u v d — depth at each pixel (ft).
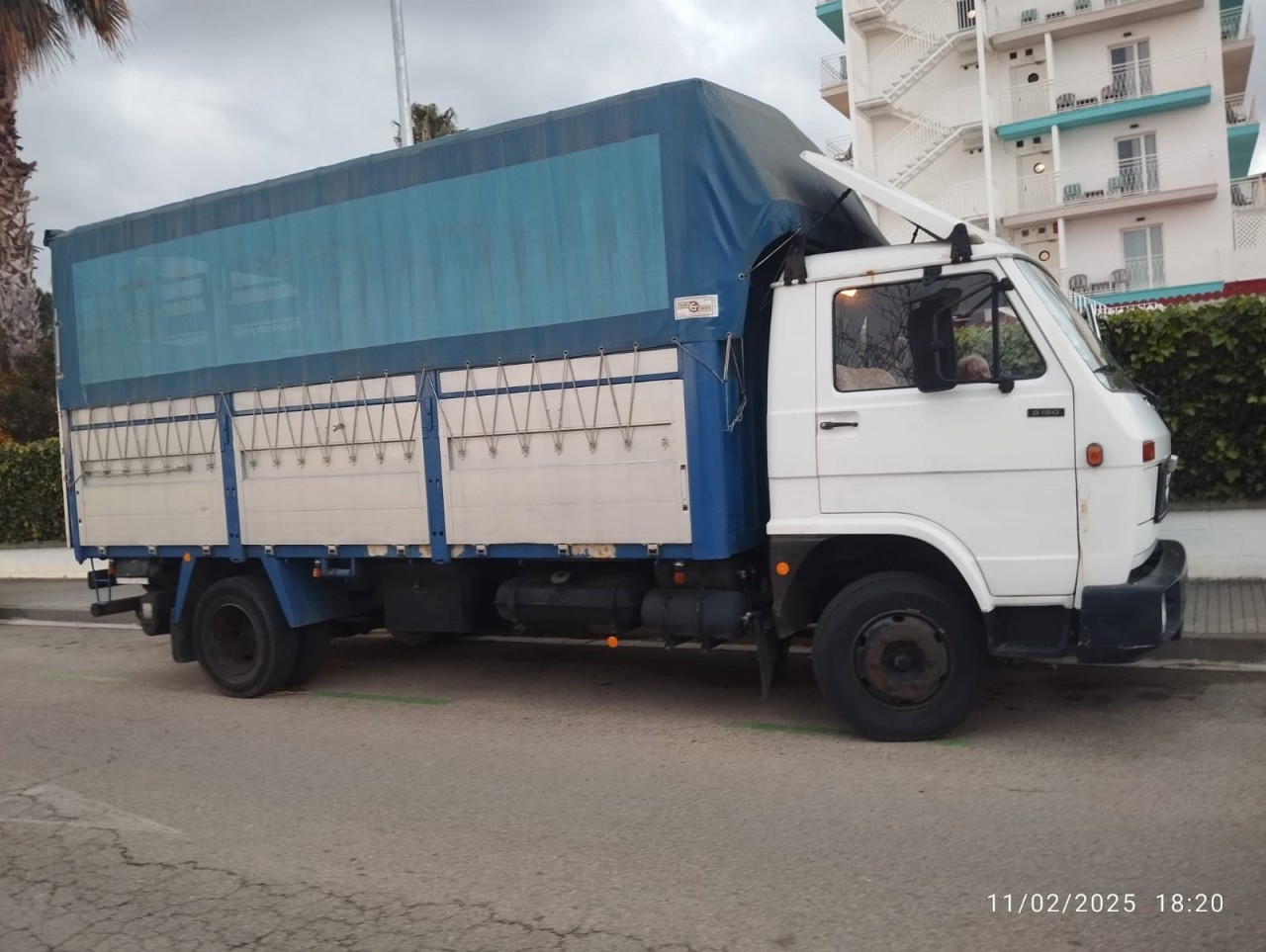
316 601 26.78
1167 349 30.91
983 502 18.84
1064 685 23.32
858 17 114.42
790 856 15.25
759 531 21.54
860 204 25.57
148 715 26.20
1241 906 12.94
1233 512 31.07
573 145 21.52
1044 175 110.11
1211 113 103.65
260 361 25.88
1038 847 14.98
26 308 64.95
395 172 23.70
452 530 23.35
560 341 21.76
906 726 19.76
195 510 27.35
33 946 13.79
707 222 20.22
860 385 19.69
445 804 18.38
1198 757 18.24
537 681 27.45
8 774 21.49
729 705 23.89
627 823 16.94
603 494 21.45
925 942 12.51
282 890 15.14
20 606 46.11
